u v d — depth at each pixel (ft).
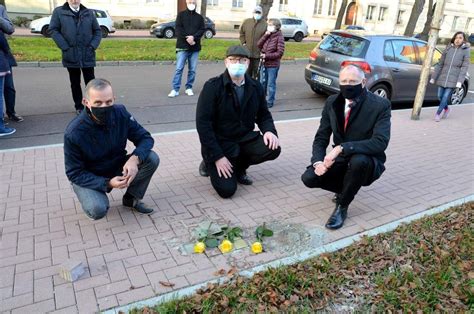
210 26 81.51
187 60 30.01
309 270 10.19
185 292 9.41
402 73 28.99
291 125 23.85
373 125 12.25
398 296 9.42
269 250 11.30
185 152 18.34
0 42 19.92
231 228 12.14
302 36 96.58
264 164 17.62
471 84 44.62
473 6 149.07
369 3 125.18
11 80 21.42
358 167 11.84
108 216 12.64
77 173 11.23
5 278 9.71
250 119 14.37
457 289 9.67
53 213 12.68
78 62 22.99
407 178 16.87
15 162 16.40
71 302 9.04
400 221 13.16
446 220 13.08
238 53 12.89
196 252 11.01
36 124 22.00
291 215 13.30
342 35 29.45
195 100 29.04
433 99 32.22
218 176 13.92
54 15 22.21
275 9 113.60
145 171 12.37
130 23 96.02
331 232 12.39
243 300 8.97
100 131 11.19
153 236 11.69
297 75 43.45
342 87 11.91
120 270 10.17
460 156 19.81
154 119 24.06
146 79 35.81
